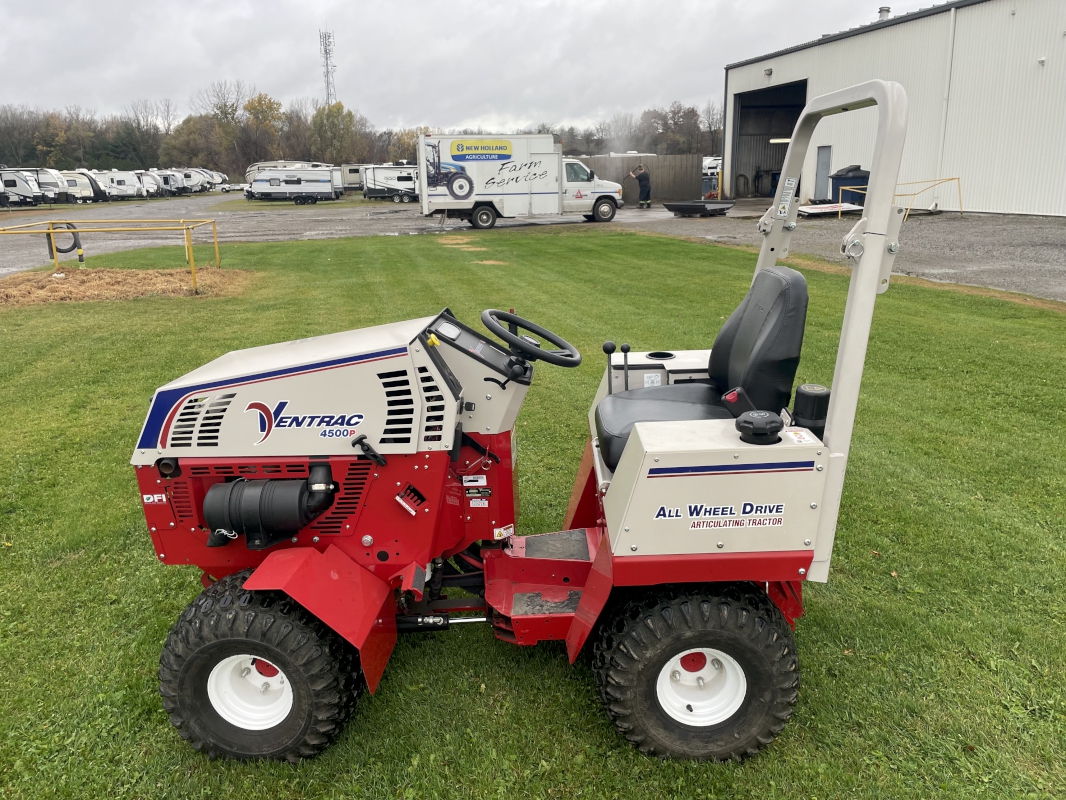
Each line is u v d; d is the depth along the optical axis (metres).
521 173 25.44
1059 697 2.97
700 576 2.59
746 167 37.56
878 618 3.52
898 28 24.95
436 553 2.97
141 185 57.31
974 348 8.45
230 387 2.74
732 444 2.54
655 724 2.66
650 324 9.95
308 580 2.59
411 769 2.66
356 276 15.06
